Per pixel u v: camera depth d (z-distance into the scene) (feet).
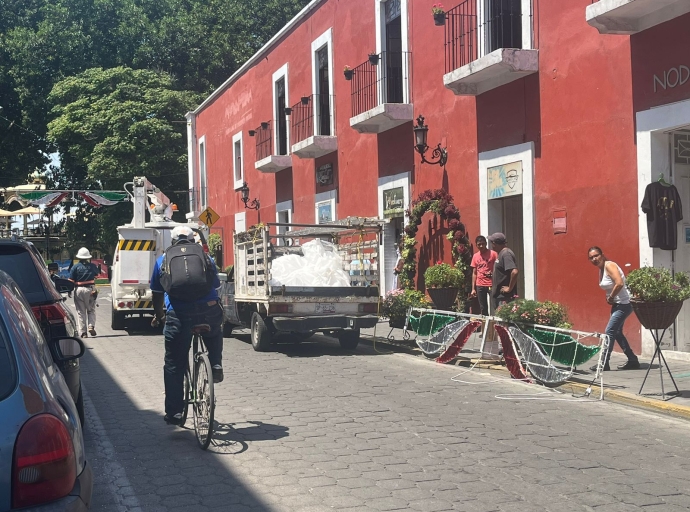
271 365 37.83
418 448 21.12
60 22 142.72
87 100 133.39
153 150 132.26
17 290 13.00
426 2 55.42
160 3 155.12
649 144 36.68
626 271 38.22
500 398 28.66
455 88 48.85
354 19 66.28
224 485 17.94
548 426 23.86
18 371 10.44
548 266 43.68
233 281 50.21
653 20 36.09
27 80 141.08
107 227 134.21
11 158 144.66
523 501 16.47
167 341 22.65
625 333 38.42
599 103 39.88
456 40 51.70
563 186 42.50
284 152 85.71
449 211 51.60
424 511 15.88
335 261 44.50
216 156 112.37
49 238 145.38
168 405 23.17
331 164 72.08
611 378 31.50
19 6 149.59
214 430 23.58
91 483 11.12
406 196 58.59
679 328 37.11
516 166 46.16
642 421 24.59
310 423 24.34
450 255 53.31
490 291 41.06
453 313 37.96
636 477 18.22
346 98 68.39
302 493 17.22
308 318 41.75
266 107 89.61
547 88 43.65
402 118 57.41
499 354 35.99
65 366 21.63
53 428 10.03
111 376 35.24
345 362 38.96
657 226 36.29
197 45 150.00
